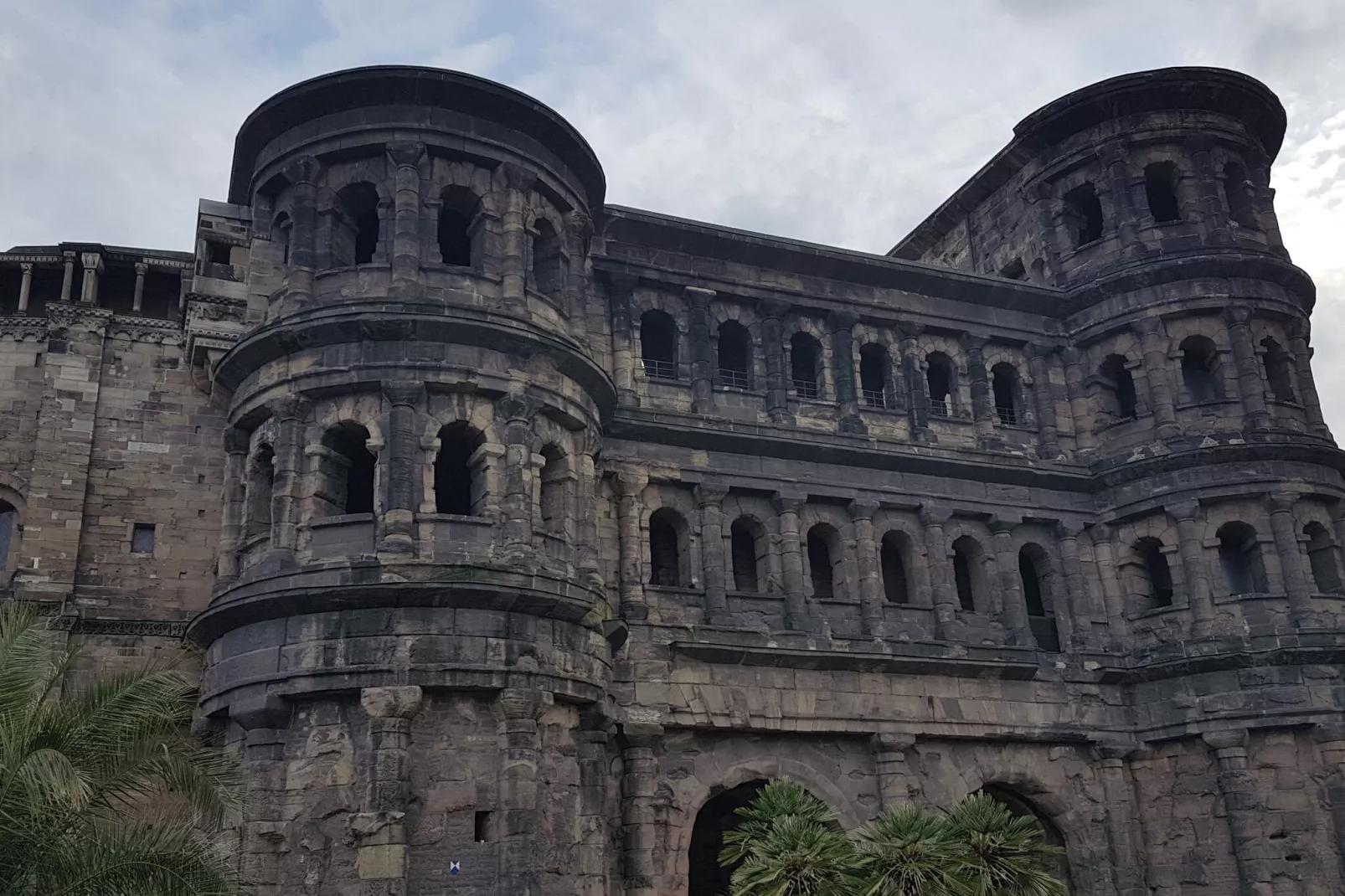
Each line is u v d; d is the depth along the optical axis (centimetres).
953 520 4838
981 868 2919
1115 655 4825
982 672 4575
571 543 3859
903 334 5006
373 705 3319
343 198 3984
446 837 3300
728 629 4259
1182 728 4647
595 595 3759
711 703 4156
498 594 3466
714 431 4447
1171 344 5078
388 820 3222
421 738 3372
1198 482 4838
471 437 3778
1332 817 4422
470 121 3978
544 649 3553
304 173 3925
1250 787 4494
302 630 3422
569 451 3938
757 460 4541
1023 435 5091
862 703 4378
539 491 3841
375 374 3653
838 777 4328
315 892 3238
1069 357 5247
